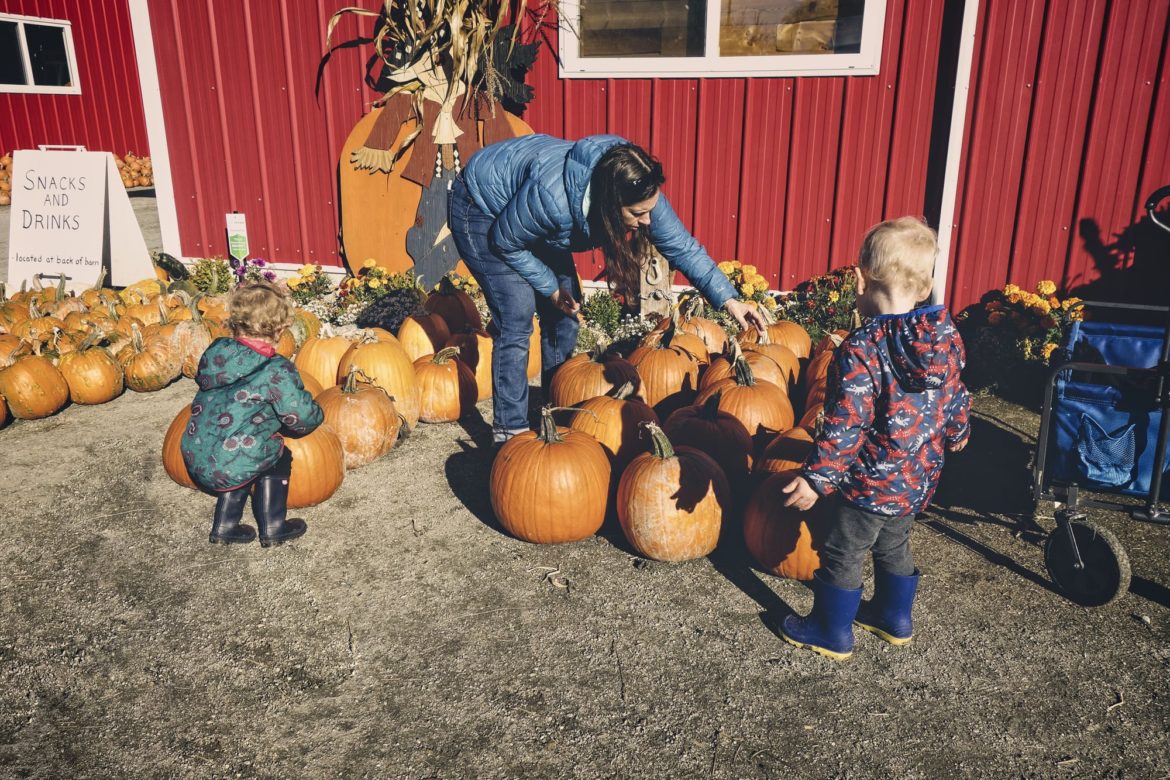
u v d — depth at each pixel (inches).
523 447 157.6
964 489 178.9
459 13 280.4
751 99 271.1
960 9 245.1
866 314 114.7
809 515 141.9
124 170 698.8
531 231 159.2
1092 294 258.4
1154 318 254.2
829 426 109.6
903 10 250.8
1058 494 147.2
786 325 226.7
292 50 309.9
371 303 297.3
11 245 322.0
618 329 273.7
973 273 266.2
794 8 260.4
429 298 256.7
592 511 155.3
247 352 147.7
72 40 684.7
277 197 331.0
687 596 142.9
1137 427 137.3
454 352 213.9
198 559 155.3
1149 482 139.6
